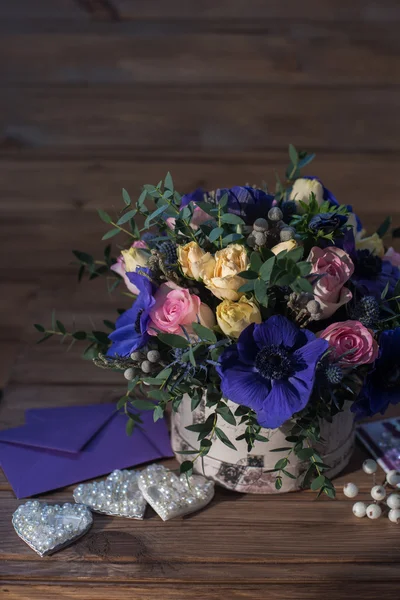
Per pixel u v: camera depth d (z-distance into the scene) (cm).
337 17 264
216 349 76
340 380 73
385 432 100
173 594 80
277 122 242
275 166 230
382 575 81
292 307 75
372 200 220
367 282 84
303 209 84
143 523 86
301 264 70
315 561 82
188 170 230
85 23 265
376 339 82
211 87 250
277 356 75
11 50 261
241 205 83
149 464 96
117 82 253
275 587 80
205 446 79
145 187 85
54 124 246
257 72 253
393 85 249
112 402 106
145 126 244
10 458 95
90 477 93
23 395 108
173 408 82
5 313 209
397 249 174
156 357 77
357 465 95
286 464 82
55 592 80
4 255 217
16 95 252
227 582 80
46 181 233
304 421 79
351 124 241
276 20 264
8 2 272
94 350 95
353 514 88
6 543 84
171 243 84
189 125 242
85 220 222
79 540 84
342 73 252
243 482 89
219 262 75
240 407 78
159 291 78
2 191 229
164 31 261
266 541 84
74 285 134
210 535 85
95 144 240
